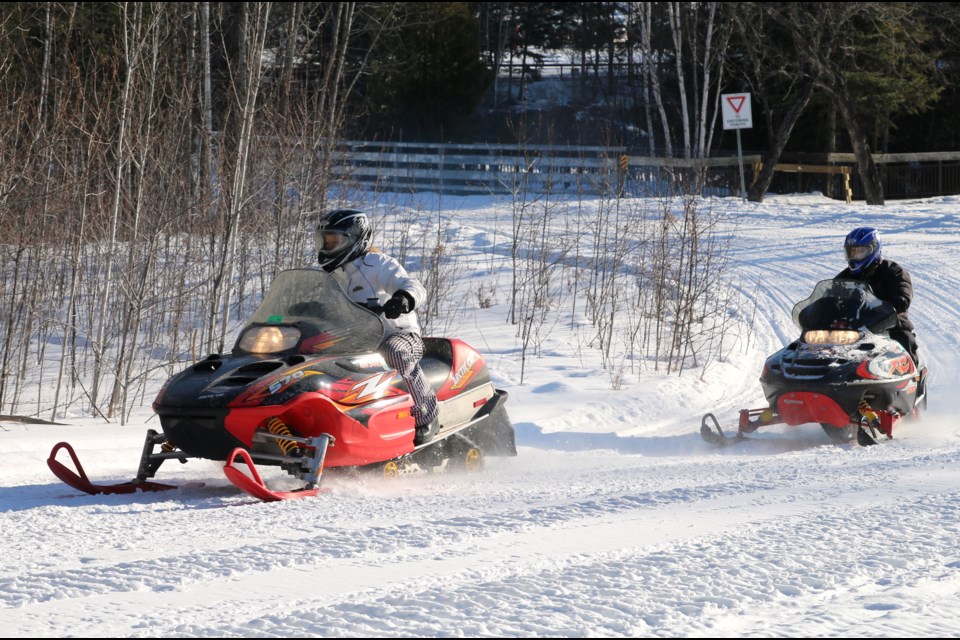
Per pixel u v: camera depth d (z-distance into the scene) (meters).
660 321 51.19
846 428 31.30
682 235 49.94
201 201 47.62
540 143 151.75
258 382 21.98
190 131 49.09
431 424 25.28
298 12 71.31
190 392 22.20
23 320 41.25
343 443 22.97
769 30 131.75
